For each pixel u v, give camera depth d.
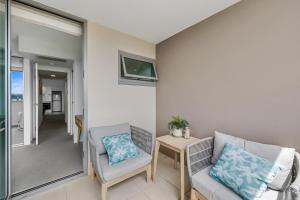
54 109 10.59
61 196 1.60
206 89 2.00
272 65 1.41
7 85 1.49
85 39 1.96
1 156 1.45
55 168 2.19
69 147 3.16
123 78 2.36
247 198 1.04
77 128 3.49
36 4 1.62
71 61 3.84
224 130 1.81
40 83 5.77
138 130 2.07
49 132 4.49
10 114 1.52
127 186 1.78
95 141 1.82
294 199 0.85
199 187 1.27
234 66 1.70
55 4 1.63
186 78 2.27
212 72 1.92
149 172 1.85
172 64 2.50
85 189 1.72
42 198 1.56
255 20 1.52
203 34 2.01
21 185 1.75
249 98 1.58
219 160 1.34
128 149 1.76
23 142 3.38
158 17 1.93
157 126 2.82
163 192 1.69
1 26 1.43
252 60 1.55
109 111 2.20
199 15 1.89
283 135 1.36
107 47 2.16
